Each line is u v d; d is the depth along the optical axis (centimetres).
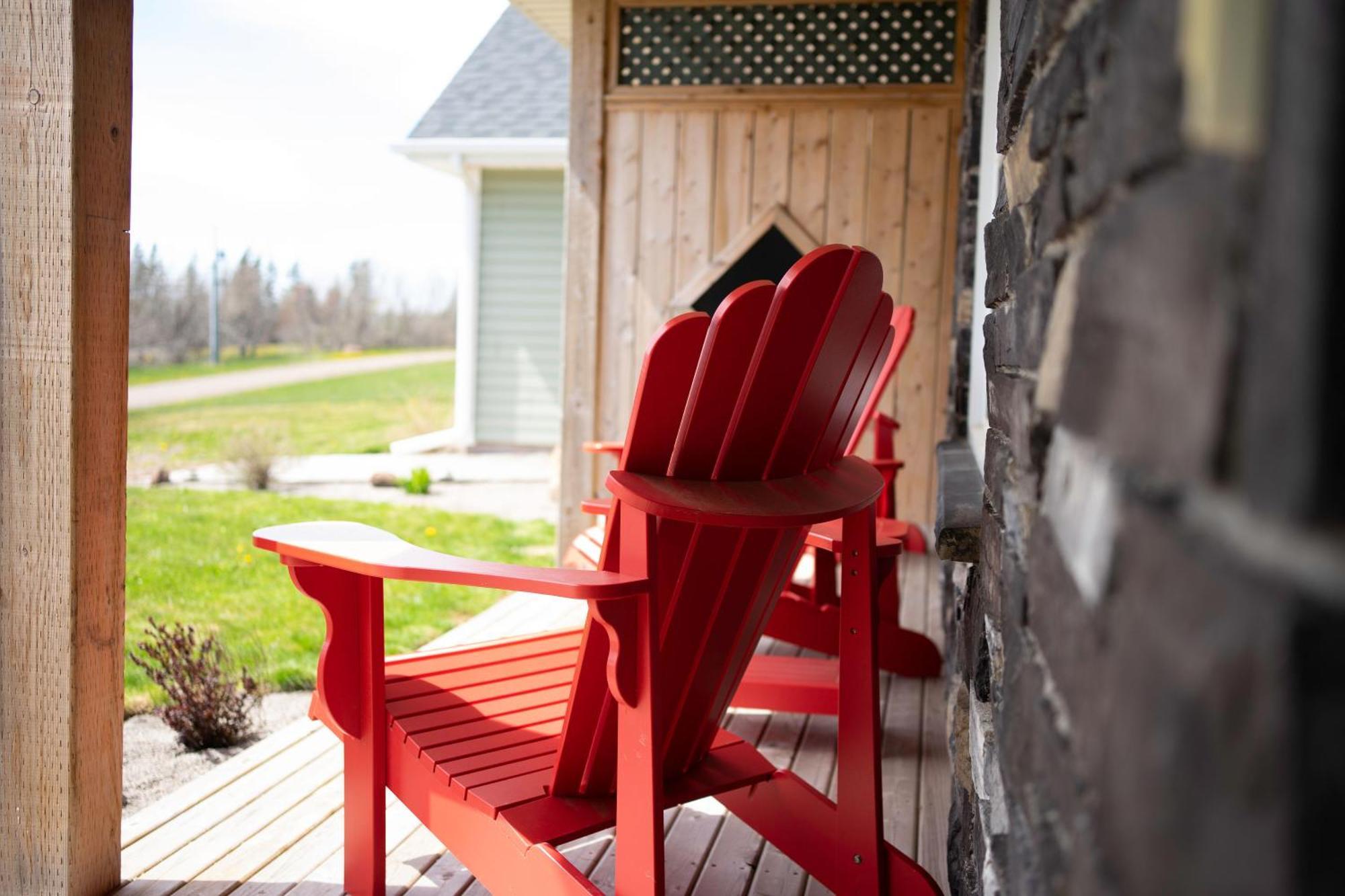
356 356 2000
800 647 353
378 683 177
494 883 155
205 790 236
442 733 175
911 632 318
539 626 388
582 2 520
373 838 179
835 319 149
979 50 374
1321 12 32
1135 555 49
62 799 179
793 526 147
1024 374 96
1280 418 34
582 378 530
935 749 264
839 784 174
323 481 898
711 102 518
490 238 1076
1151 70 50
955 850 170
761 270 532
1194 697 40
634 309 529
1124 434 52
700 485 145
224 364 1791
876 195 514
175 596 498
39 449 175
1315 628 32
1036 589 81
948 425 436
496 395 1098
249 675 360
